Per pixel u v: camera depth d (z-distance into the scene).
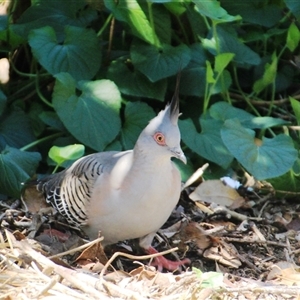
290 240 10.60
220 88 12.43
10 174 11.05
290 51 13.29
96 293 7.99
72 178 9.60
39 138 12.58
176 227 10.66
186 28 13.32
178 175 9.34
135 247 10.02
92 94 11.71
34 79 13.01
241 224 10.84
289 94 13.59
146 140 9.01
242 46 12.71
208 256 10.05
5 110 12.45
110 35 12.64
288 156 10.97
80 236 10.47
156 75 12.04
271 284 8.98
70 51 12.05
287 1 12.37
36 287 8.10
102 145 11.42
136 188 9.04
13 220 10.61
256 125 11.84
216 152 11.60
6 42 12.77
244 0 13.20
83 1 12.73
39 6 12.73
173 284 8.39
